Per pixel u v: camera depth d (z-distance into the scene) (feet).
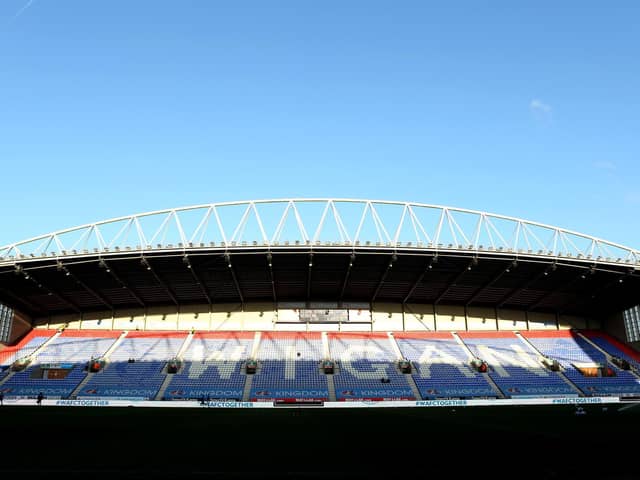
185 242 179.52
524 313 241.14
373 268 198.39
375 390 188.03
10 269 180.24
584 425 101.30
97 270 190.19
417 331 229.66
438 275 204.44
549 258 187.32
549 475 48.47
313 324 228.02
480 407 167.73
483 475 48.70
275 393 183.52
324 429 94.22
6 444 70.59
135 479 47.24
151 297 221.66
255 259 189.57
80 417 120.57
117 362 201.46
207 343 215.92
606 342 231.50
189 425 101.91
